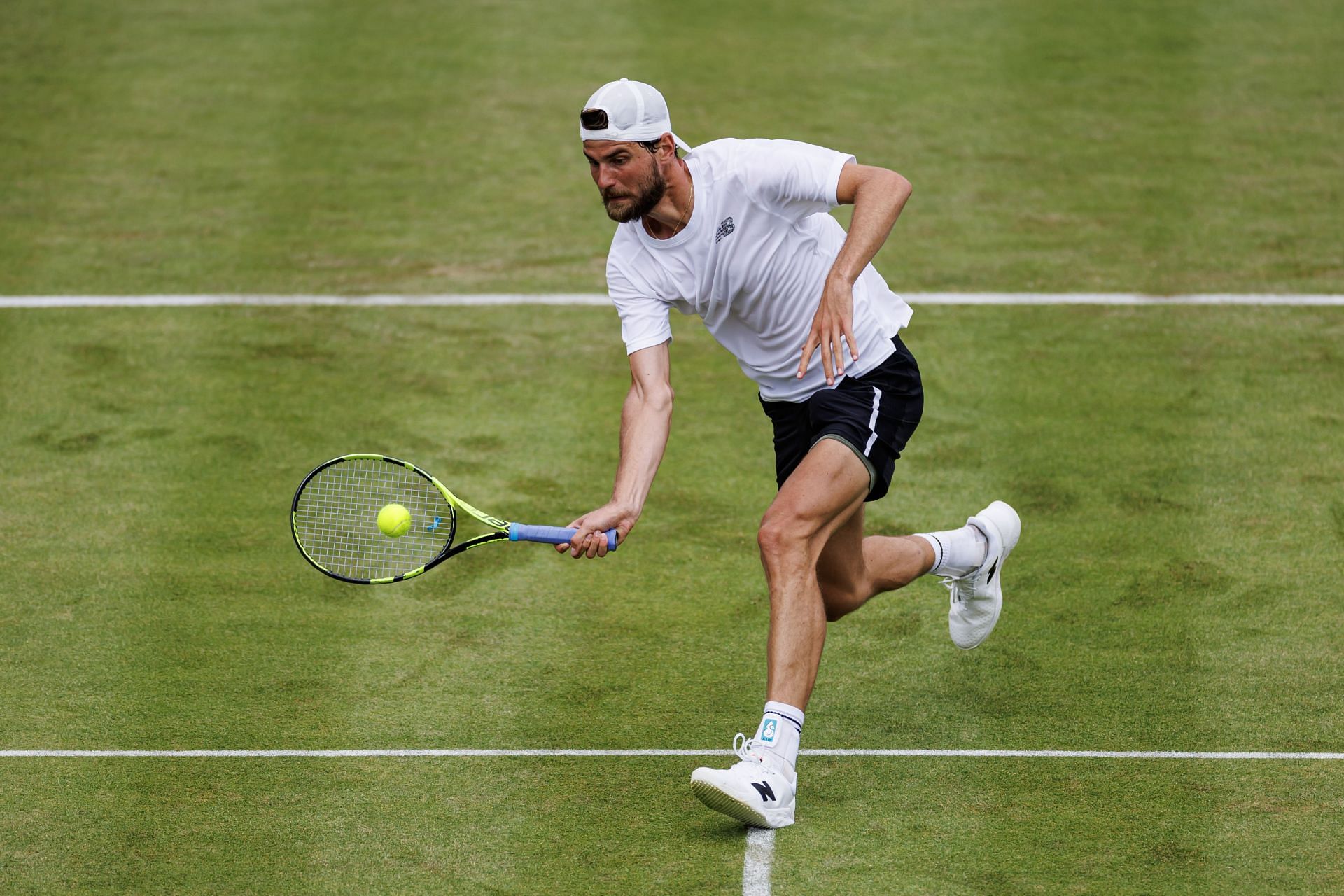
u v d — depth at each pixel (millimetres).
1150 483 22156
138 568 19922
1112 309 28375
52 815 14375
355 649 17922
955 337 27406
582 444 23750
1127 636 18016
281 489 22219
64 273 30047
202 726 16141
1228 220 32125
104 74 40688
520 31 43656
